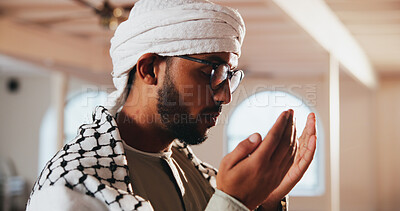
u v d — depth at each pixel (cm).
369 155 1194
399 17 645
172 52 112
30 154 1298
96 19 631
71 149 106
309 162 122
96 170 103
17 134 1302
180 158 140
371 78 1045
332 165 629
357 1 568
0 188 1214
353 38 780
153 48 113
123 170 106
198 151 244
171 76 114
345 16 637
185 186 128
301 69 1030
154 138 120
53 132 1295
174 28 111
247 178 96
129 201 99
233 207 95
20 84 1305
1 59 1029
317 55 891
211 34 112
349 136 1201
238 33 118
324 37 553
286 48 834
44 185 101
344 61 697
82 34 712
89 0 550
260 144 98
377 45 841
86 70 758
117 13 486
